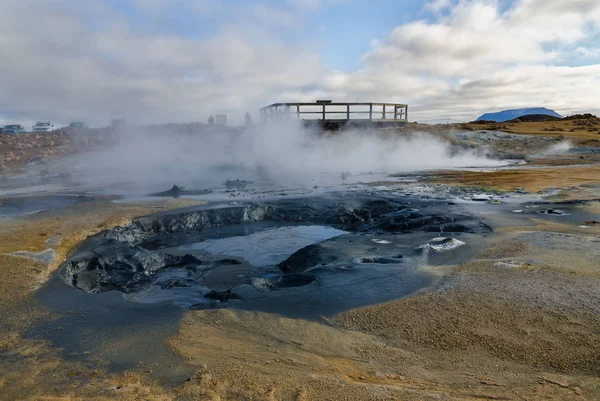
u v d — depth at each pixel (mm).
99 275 6047
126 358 3426
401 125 26656
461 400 2746
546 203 9828
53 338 3834
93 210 9375
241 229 9055
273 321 4090
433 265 5652
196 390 2893
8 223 8023
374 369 3205
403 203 10141
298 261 6363
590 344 3410
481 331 3709
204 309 4449
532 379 3014
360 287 4906
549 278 4879
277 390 2891
